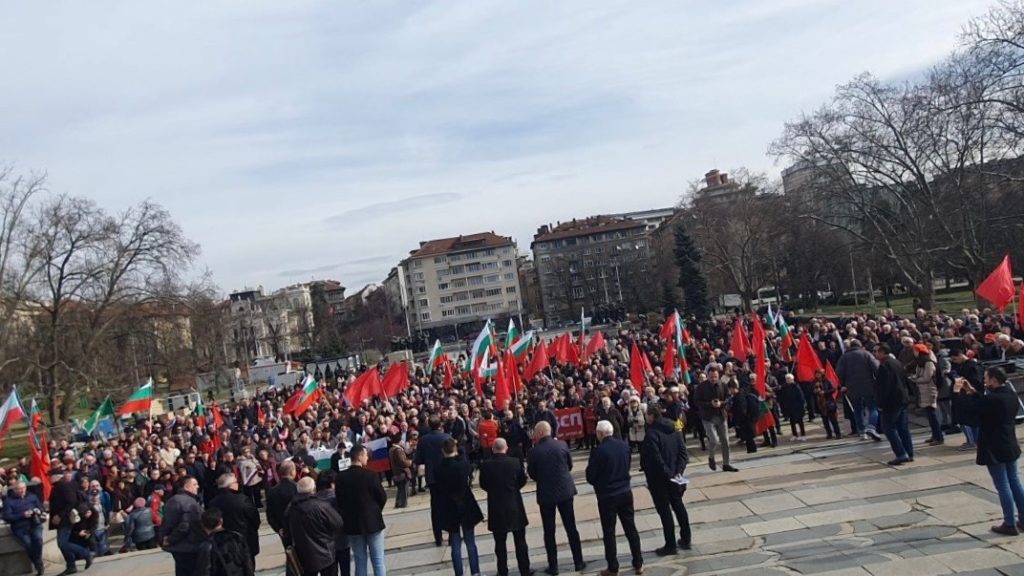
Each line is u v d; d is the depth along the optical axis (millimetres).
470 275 150375
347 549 10523
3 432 24000
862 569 9047
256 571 13453
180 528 10016
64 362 49562
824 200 56562
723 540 10953
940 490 11828
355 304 185875
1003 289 19625
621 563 10586
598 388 21500
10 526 15297
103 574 14727
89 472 19953
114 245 51875
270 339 137250
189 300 56938
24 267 47844
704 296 76125
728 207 81125
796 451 16609
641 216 199875
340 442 19953
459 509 10523
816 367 19219
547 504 10320
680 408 17766
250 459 19109
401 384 27781
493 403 23406
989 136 45562
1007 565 8547
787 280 88375
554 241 141125
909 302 74000
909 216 55406
